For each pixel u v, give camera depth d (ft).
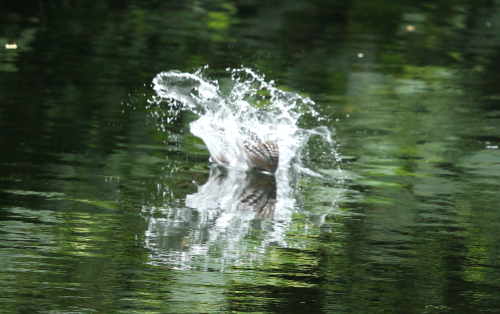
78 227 31.24
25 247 28.66
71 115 51.19
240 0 104.99
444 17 101.30
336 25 94.22
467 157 45.62
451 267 28.58
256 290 25.76
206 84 57.16
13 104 53.01
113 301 24.34
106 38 81.05
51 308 23.65
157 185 38.19
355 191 38.52
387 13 102.01
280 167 42.63
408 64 75.61
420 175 41.73
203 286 25.86
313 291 25.85
